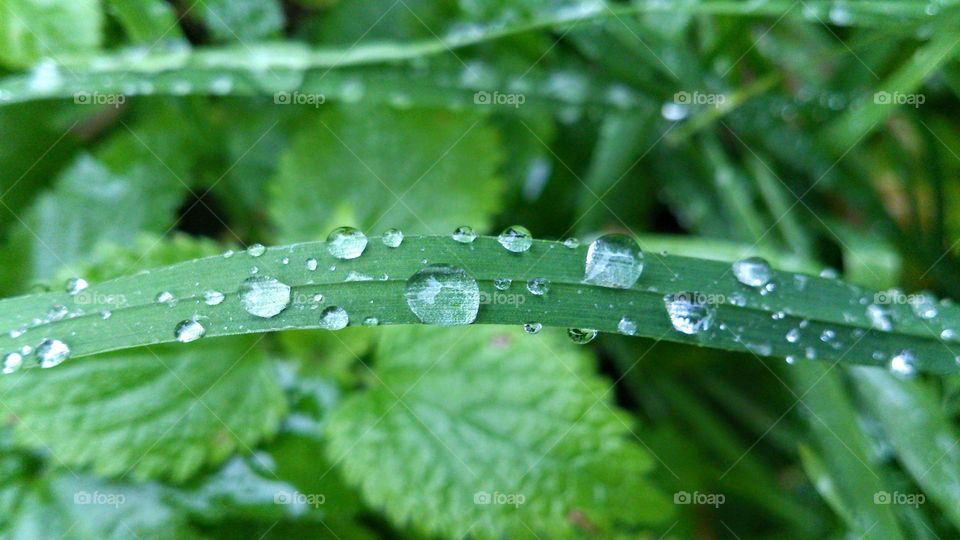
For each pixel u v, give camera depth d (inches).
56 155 9.6
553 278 8.2
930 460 8.7
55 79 9.1
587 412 8.8
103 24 9.3
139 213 9.5
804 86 10.1
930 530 8.7
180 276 8.2
